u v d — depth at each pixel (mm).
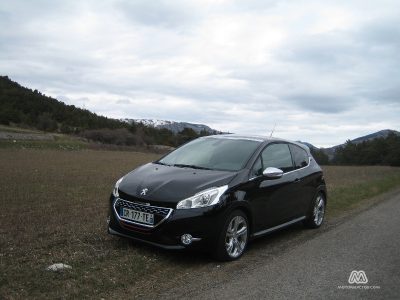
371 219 10219
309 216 8609
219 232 5945
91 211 9633
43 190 13148
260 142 7527
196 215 5762
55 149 57094
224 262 6148
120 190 6281
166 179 6266
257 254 6711
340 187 16797
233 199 6164
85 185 15117
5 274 5078
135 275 5312
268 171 6801
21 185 14188
